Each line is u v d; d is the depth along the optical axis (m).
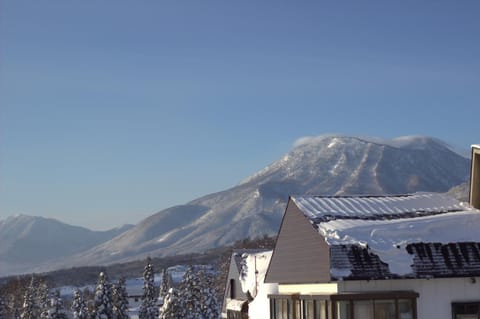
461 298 30.22
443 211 34.44
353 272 29.22
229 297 65.00
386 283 29.64
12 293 123.00
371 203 35.22
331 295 28.81
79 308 82.75
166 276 119.31
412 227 31.16
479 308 30.23
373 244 30.11
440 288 30.09
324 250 30.36
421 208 34.97
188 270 78.81
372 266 29.50
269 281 38.12
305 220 33.00
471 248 30.88
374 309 28.94
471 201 34.88
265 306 46.47
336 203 34.78
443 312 29.91
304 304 32.12
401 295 29.05
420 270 29.72
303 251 33.00
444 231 31.36
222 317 74.50
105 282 83.38
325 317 29.89
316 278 31.08
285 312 35.41
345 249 29.75
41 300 102.06
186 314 76.38
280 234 36.53
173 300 76.94
